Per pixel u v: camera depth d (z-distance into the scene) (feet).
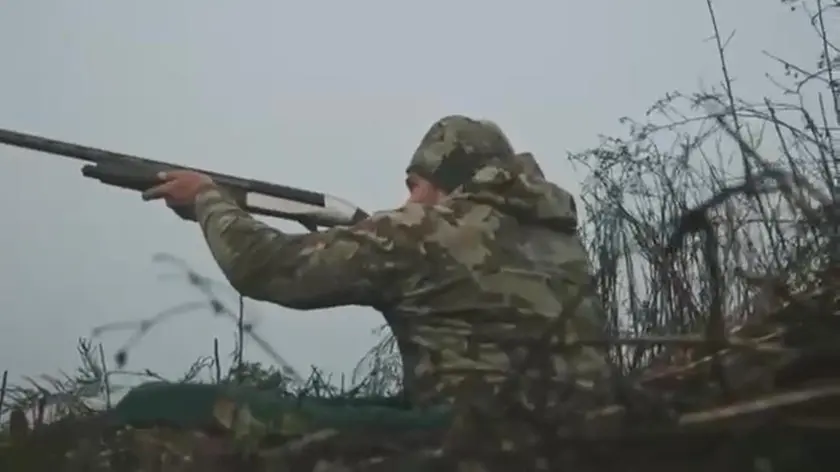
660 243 10.79
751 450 6.39
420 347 9.36
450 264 9.40
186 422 8.89
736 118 9.95
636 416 6.66
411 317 9.42
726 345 7.01
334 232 9.58
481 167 10.32
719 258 8.94
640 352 9.48
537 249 9.79
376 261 9.38
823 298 7.39
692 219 8.16
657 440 6.59
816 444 6.32
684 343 7.36
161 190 11.40
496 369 9.12
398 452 7.52
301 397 8.95
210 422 8.76
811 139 9.75
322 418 8.52
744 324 7.75
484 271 9.41
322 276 9.39
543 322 9.32
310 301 9.48
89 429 9.41
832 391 6.28
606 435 6.71
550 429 6.87
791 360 6.70
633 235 11.76
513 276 9.46
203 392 8.93
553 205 10.07
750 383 6.68
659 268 10.77
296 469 7.93
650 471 6.64
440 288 9.36
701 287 9.73
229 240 9.85
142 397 9.16
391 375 10.94
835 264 7.82
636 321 11.72
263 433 8.44
